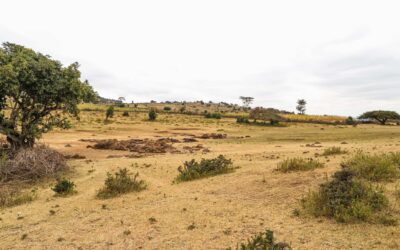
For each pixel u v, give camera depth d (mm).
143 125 57531
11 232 8305
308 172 11430
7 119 19109
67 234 7840
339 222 6941
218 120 78812
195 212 8656
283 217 7648
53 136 37312
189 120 74938
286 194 9328
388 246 5641
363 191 7797
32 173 14875
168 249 6508
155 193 11297
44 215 9617
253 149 25156
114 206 10031
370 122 79938
